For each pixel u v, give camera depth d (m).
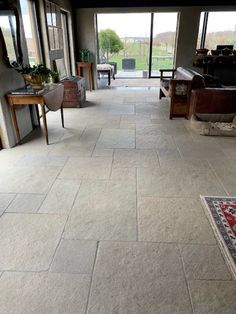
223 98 3.76
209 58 6.81
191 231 1.73
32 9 4.06
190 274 1.42
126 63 8.83
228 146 3.14
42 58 4.49
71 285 1.35
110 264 1.48
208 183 2.31
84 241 1.65
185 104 4.20
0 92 2.85
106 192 2.18
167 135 3.55
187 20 6.51
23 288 1.34
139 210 1.95
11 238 1.67
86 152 2.99
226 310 1.23
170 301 1.27
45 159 2.82
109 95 6.28
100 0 6.32
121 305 1.25
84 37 6.66
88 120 4.25
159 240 1.66
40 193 2.17
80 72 6.75
